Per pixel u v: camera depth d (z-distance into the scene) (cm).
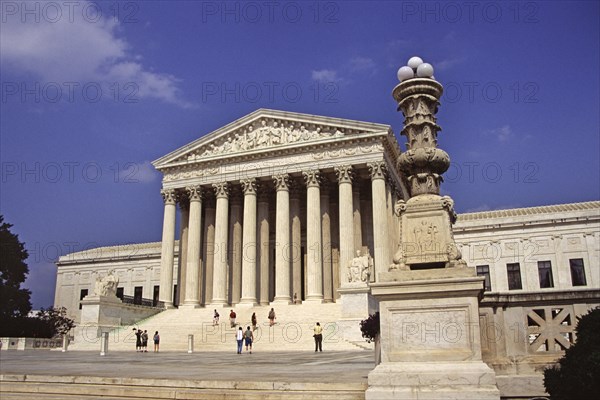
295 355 3731
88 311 5906
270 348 4831
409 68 1305
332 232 7138
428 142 1264
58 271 11112
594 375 983
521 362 1256
